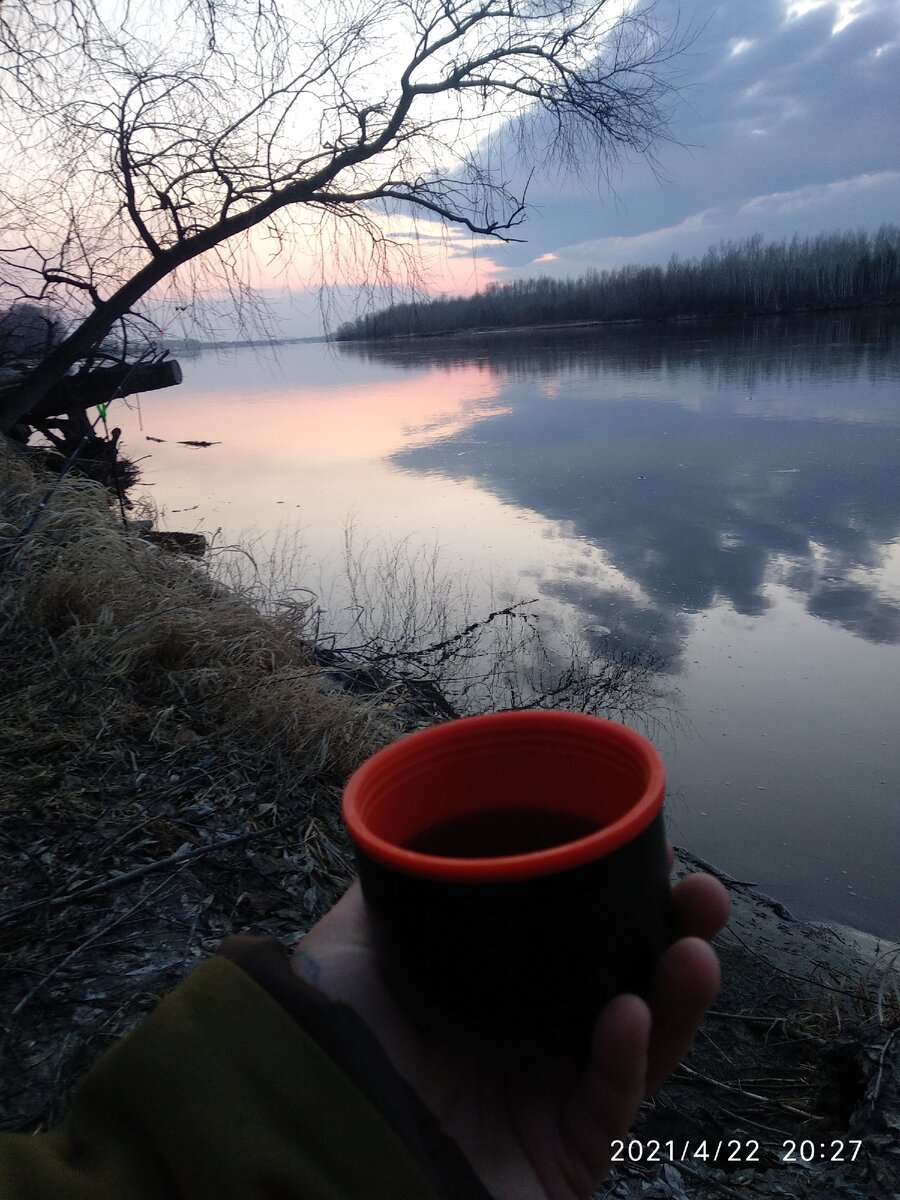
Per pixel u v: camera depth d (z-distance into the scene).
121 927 1.98
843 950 2.81
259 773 2.79
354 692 4.04
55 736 2.80
